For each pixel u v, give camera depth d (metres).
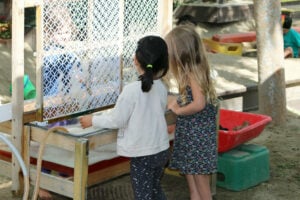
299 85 7.98
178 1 12.10
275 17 6.68
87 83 4.51
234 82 7.48
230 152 5.06
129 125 3.85
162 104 3.92
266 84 6.79
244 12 11.83
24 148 4.29
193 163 4.23
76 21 4.33
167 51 3.88
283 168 5.56
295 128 6.81
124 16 4.68
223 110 5.43
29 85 5.46
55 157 4.29
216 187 5.05
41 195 4.39
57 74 4.29
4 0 9.89
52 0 4.15
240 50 9.88
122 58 4.74
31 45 9.30
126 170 4.59
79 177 3.95
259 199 4.86
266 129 6.71
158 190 4.11
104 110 4.79
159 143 3.89
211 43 9.95
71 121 4.74
